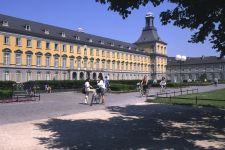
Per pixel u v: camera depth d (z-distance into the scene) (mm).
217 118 16109
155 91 43750
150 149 9617
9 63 64938
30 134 11758
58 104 23797
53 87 47125
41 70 73312
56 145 10070
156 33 131250
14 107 21328
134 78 116312
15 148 9633
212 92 39469
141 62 121438
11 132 12117
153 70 127312
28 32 69312
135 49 118312
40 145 10055
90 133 12000
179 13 14570
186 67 146125
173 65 150375
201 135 11781
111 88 39000
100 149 9594
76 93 39875
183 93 37969
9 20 67375
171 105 22688
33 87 40656
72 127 13273
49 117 16406
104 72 97625
